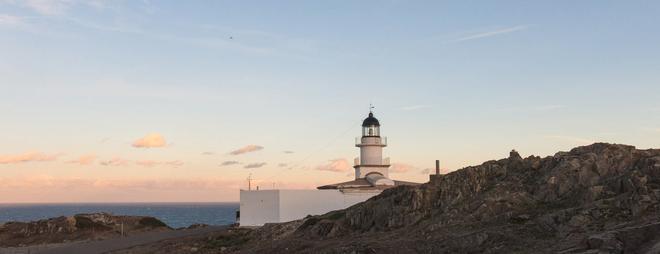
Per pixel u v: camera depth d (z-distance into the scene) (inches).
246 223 3031.5
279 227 2513.5
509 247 1524.4
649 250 1240.8
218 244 2431.1
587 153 2046.0
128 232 3378.4
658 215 1460.4
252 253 2052.2
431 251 1614.2
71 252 2490.2
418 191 2135.8
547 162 2106.3
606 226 1493.6
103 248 2564.0
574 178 1894.7
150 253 2375.7
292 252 1923.0
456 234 1696.6
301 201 2992.1
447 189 2116.1
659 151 1968.5
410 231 1878.7
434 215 1977.1
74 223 3410.4
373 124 3540.8
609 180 1812.3
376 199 2356.1
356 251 1673.2
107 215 3754.9
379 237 1888.5
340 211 2578.7
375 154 3508.9
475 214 1827.0
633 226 1405.0
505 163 2213.3
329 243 1945.1
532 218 1704.0
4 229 3346.5
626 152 1956.2
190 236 2797.7
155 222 3722.9
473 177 2144.4
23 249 2787.9
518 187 1984.5
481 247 1573.6
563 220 1599.4
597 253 1275.8
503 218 1742.1
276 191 2967.5
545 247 1461.6
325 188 3243.1
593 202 1685.5
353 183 3275.1
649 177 1708.9
